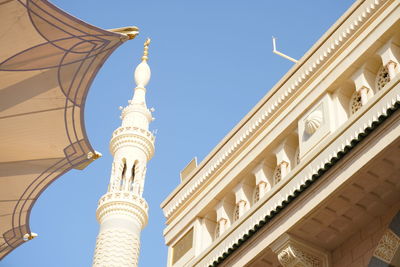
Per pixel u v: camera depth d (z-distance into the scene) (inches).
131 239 863.7
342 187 458.3
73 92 528.1
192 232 627.8
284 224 491.8
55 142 564.4
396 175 449.4
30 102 536.1
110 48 497.4
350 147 459.5
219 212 605.9
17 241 638.5
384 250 446.9
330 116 519.2
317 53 557.6
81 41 486.9
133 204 892.0
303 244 487.2
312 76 557.6
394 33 499.5
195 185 648.4
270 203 511.5
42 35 479.8
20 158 578.2
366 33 517.7
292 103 569.3
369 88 507.5
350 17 535.8
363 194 463.2
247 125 608.4
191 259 598.9
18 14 463.5
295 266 481.4
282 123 569.3
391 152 436.5
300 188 485.1
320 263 490.6
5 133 555.5
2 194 598.5
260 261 511.2
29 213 617.0
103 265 831.1
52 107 540.4
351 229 485.1
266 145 575.8
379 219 473.1
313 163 485.1
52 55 498.9
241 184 594.9
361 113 460.1
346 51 531.2
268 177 576.1
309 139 527.5
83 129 550.9
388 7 507.8
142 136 966.4
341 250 490.9
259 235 513.0
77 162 585.9
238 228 536.1
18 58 498.6
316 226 483.2
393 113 438.9
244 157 598.9
